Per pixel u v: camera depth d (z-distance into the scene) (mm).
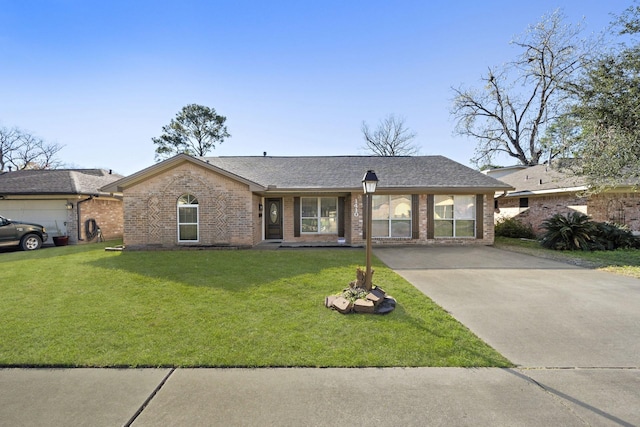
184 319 4543
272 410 2605
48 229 14617
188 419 2494
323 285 6309
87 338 3912
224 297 5547
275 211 14297
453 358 3484
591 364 3402
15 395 2811
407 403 2699
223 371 3229
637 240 11844
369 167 14891
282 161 15852
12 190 14383
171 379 3078
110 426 2412
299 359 3438
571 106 9945
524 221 17344
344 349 3674
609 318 4754
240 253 10359
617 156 9016
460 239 13250
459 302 5520
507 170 24375
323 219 14258
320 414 2555
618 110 8859
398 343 3836
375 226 13219
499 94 25953
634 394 2840
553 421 2467
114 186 11539
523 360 3479
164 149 32875
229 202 11766
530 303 5469
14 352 3549
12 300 5363
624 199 13477
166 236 11789
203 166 11609
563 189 13797
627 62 8922
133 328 4223
